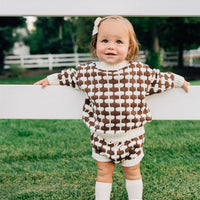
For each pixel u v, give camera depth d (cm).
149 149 286
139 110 164
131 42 169
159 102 172
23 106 174
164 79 166
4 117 175
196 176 230
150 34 1368
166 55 1622
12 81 1096
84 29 1098
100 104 162
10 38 1559
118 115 161
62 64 1504
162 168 245
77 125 384
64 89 173
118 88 161
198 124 380
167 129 356
